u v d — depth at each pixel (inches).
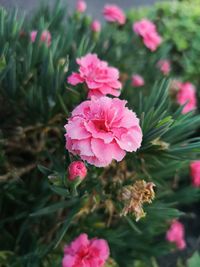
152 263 11.9
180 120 8.7
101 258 8.8
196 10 17.9
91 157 6.6
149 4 24.2
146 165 8.9
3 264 9.3
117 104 7.1
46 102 9.3
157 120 8.1
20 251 9.7
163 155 8.4
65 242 9.5
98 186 8.2
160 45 13.3
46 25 10.5
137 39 12.7
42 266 9.2
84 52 10.0
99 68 8.3
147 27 12.0
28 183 10.0
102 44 11.9
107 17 13.3
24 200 9.7
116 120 6.8
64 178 7.2
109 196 8.3
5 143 9.6
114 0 23.1
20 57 9.9
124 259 10.8
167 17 17.3
